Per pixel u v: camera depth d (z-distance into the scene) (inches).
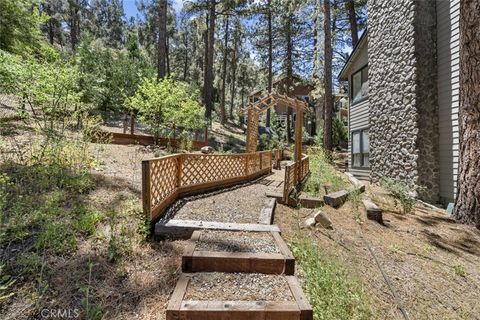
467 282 119.8
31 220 114.0
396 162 284.8
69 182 155.7
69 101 216.7
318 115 935.0
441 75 243.8
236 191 234.5
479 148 180.5
